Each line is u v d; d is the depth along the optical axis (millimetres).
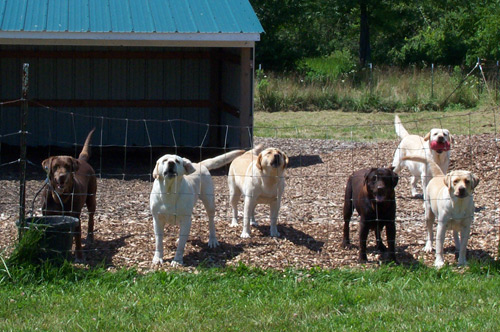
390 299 6062
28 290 6156
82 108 16906
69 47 16641
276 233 8305
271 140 17234
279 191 8172
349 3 33469
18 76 16516
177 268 7020
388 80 25172
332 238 8266
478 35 30484
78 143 16938
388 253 7336
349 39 41875
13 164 14016
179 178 7004
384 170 7086
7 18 12906
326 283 6559
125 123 17172
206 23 13352
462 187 6848
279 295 6211
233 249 7742
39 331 5254
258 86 24031
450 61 35312
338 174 12609
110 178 12609
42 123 16719
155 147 17047
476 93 23812
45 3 13758
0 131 16562
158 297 6066
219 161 8422
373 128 19203
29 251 6527
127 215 9281
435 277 6773
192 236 8227
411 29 39906
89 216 7887
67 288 6305
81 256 7238
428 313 5699
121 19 13328
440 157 10148
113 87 17031
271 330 5340
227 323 5473
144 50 16938
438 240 7258
